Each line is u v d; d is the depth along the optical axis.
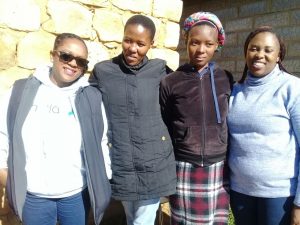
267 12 4.70
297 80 1.98
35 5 2.49
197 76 2.22
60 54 1.90
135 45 2.13
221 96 2.20
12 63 2.45
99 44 2.82
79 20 2.69
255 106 2.03
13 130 1.86
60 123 1.92
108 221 3.18
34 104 1.92
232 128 2.15
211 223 2.25
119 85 2.18
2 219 2.49
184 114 2.18
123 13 2.92
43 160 1.92
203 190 2.20
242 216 2.19
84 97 1.99
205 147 2.16
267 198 2.03
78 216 2.05
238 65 5.05
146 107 2.19
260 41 2.02
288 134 1.97
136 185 2.18
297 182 2.00
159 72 2.31
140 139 2.16
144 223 2.32
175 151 2.29
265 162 1.99
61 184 1.95
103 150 2.13
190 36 2.20
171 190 2.24
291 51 4.45
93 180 1.97
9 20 2.40
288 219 2.03
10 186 1.88
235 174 2.17
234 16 5.12
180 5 3.24
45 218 1.98
